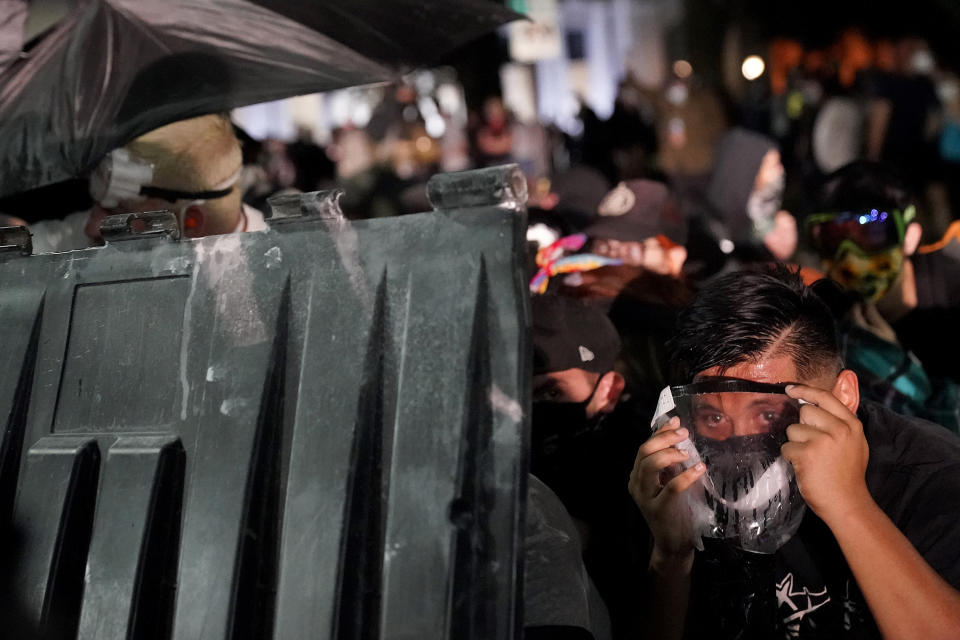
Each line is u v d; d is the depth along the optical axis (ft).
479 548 3.41
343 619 3.43
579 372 7.50
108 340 3.98
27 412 4.04
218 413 3.70
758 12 45.03
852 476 4.97
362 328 3.58
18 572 3.77
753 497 5.25
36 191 7.73
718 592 5.80
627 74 28.45
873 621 5.43
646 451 5.51
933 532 5.25
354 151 31.55
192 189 7.23
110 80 6.80
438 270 3.53
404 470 3.42
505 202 3.50
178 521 3.73
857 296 8.72
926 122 26.55
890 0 36.86
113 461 3.76
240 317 3.76
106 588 3.67
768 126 29.91
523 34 49.85
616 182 20.25
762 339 5.42
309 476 3.51
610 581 6.81
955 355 8.73
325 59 6.88
